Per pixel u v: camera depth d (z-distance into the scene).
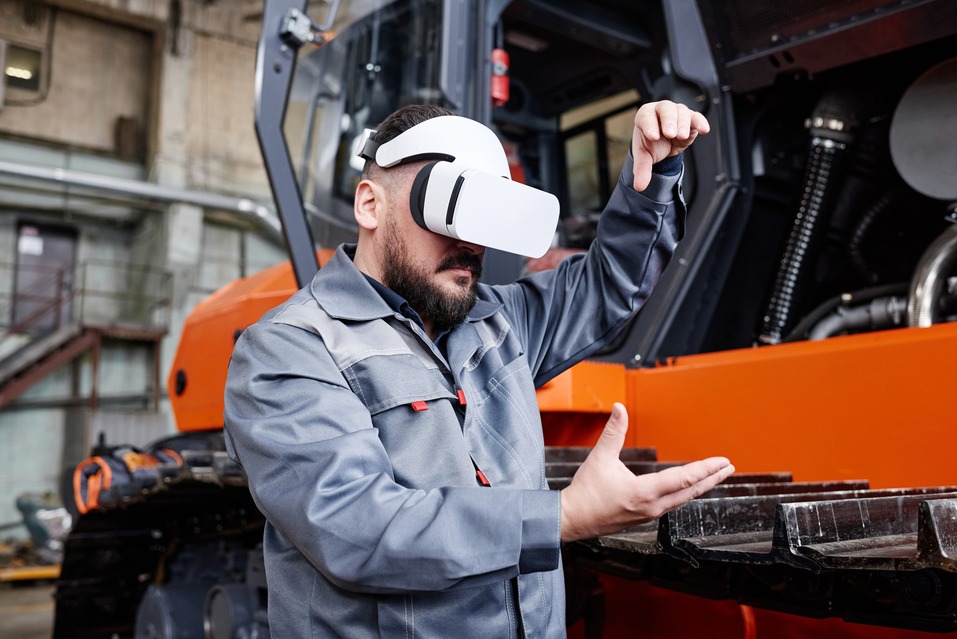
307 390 0.84
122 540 3.03
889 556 0.72
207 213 12.38
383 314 0.93
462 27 2.12
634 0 2.67
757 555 0.82
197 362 2.61
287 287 2.26
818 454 1.37
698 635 1.43
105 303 12.26
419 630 0.82
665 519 0.91
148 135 12.45
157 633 2.57
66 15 11.98
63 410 11.48
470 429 0.92
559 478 1.35
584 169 3.10
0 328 11.45
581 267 1.17
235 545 2.56
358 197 0.99
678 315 1.91
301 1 2.07
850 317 1.76
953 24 1.57
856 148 1.90
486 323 1.05
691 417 1.58
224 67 12.62
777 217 2.07
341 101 2.33
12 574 7.48
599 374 1.67
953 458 1.20
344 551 0.75
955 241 1.53
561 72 2.99
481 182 0.87
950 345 1.21
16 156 11.55
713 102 1.96
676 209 1.09
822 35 1.75
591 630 1.52
